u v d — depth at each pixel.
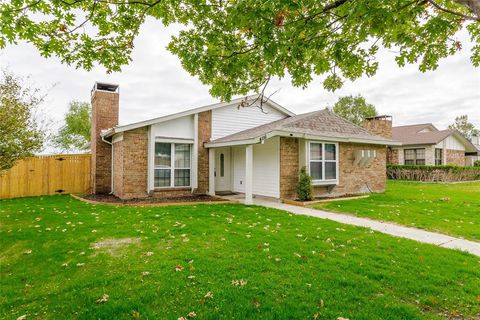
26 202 10.69
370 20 3.20
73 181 13.95
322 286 3.53
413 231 6.31
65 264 4.35
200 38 4.29
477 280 3.72
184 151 12.13
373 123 16.97
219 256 4.57
